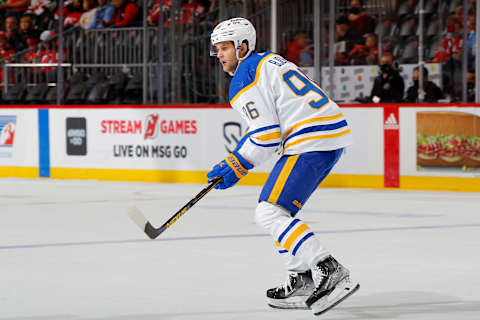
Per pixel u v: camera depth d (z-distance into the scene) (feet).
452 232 40.11
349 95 78.13
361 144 62.34
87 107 72.08
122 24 90.48
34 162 74.69
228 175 24.03
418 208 49.85
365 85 77.66
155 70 84.02
